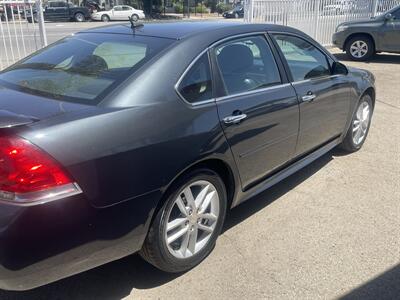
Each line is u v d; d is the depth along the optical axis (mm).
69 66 3186
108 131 2500
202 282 3029
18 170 2230
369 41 12859
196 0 58906
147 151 2639
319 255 3361
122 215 2559
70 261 2422
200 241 3209
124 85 2734
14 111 2512
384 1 16688
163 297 2887
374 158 5395
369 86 5359
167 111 2793
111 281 3033
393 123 6879
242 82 3439
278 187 4547
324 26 14727
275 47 3873
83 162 2379
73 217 2354
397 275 3141
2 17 8766
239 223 3803
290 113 3830
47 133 2312
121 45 3236
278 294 2922
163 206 2812
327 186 4582
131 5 51094
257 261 3270
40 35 9281
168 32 3312
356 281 3068
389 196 4383
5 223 2217
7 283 2309
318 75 4395
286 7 12992
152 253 2869
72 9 39156
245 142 3342
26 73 3254
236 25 3641
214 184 3168
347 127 5141
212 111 3072
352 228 3762
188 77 3004
